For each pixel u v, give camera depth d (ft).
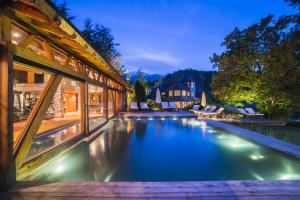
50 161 13.20
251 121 39.17
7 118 8.31
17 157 9.55
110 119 37.81
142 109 62.95
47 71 12.20
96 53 16.17
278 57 38.58
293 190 7.98
